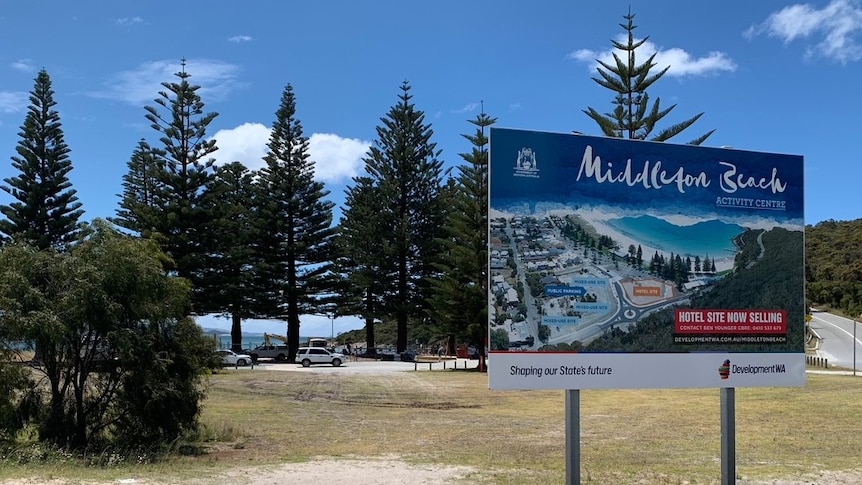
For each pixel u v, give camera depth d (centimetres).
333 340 9850
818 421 1738
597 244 733
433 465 1138
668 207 762
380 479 1001
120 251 1415
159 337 1466
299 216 6034
